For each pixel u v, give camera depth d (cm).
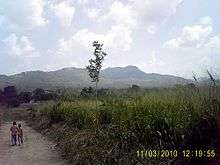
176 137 1084
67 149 1866
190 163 994
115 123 1505
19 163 1817
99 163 1347
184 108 1110
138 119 1289
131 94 1733
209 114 981
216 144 948
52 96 9644
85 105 2622
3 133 4159
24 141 2911
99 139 1573
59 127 2986
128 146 1284
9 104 11088
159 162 1097
